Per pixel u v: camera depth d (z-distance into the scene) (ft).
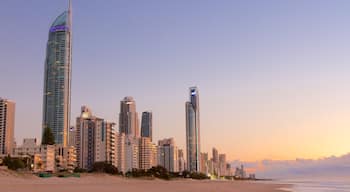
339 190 415.85
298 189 422.00
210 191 292.81
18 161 612.29
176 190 279.69
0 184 252.83
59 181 386.52
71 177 465.47
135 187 299.58
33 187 224.94
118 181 501.15
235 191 317.22
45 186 250.78
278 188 433.48
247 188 391.86
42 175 430.61
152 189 278.87
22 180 339.36
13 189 194.18
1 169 365.20
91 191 211.20
